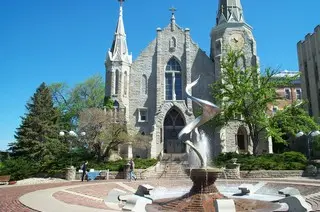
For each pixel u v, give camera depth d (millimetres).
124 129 39375
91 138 37562
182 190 24469
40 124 47250
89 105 57469
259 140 45844
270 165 31578
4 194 18500
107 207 15219
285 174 30531
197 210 14250
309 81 55906
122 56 50156
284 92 69562
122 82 49250
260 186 23922
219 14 53312
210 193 15578
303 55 58750
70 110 57969
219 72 47844
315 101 53656
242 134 46719
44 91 50781
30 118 47719
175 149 47344
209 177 15703
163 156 42812
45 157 43438
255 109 37938
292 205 13375
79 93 59375
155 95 50156
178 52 51469
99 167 34000
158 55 50969
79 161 38250
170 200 16922
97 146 38438
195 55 51219
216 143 45281
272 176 30547
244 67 48375
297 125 37250
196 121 16375
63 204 13477
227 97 42500
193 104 49062
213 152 45406
